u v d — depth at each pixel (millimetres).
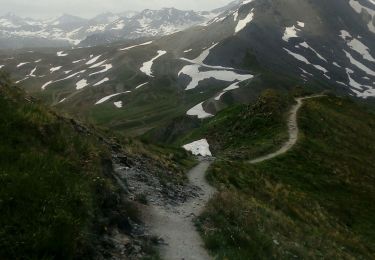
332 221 39219
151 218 17938
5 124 13648
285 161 52938
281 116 70250
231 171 41469
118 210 15141
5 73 20500
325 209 42469
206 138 78562
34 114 15305
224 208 21766
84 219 11828
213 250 15680
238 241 17344
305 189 46750
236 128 71875
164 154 43531
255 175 43719
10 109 14734
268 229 22859
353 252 32188
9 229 9945
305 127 66688
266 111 71625
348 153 62594
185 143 80875
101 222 13055
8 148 12531
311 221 35594
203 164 46656
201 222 19047
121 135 35844
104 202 14320
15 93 17531
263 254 17219
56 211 10859
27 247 9758
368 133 75312
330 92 96125
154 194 21984
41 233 10156
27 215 10430
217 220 19500
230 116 85062
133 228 15422
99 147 19047
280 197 38500
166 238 16016
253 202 30859
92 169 14852
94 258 11266
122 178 21359
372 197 49938
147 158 31391
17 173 11406
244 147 59906
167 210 20016
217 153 64938
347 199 47719
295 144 58688
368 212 45781
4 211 10289
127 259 12422
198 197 26391
